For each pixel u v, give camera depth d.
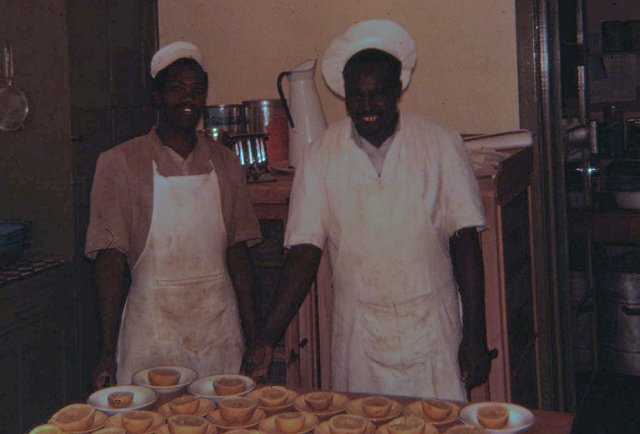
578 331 4.48
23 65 3.06
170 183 2.49
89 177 3.19
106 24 3.32
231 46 3.81
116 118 3.39
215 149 2.61
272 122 3.49
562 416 1.76
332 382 2.46
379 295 2.34
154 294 2.50
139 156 2.49
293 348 3.00
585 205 4.48
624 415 4.24
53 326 3.00
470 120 3.59
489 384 2.87
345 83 2.27
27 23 3.05
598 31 5.73
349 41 2.31
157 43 3.78
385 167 2.31
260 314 3.08
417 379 2.34
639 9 5.86
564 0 3.99
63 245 3.11
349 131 2.37
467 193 2.33
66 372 3.08
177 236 2.50
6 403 2.75
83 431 1.70
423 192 2.30
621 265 4.82
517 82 3.53
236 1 3.78
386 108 2.25
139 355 2.51
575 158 4.20
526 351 3.31
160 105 2.52
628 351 4.74
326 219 2.39
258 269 3.07
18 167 3.11
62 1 3.01
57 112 3.06
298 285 2.35
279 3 3.73
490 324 2.85
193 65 2.49
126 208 2.48
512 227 3.10
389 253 2.32
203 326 2.53
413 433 1.63
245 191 2.65
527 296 3.37
